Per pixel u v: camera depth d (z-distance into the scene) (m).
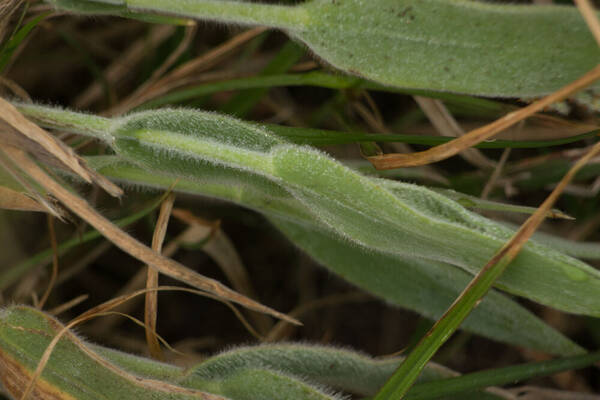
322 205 0.34
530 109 0.34
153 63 0.43
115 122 0.35
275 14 0.34
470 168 0.43
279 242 0.44
